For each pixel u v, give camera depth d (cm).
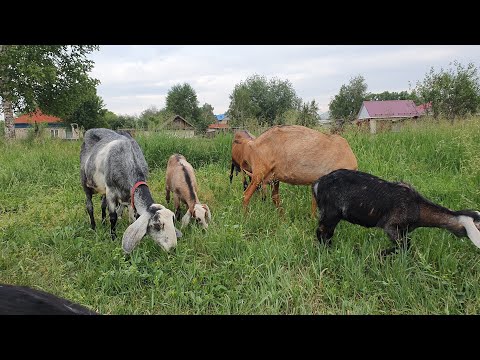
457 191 664
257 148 621
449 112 1716
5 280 448
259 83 3098
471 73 1764
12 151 1221
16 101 1792
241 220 598
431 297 408
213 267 495
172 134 1209
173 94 4894
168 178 699
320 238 518
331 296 418
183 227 587
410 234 513
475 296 414
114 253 494
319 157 585
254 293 418
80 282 449
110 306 407
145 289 443
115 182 545
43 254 518
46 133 1631
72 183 875
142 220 483
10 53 1709
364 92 3991
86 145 631
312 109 1312
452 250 493
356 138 1048
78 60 2034
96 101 4116
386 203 466
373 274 456
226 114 2672
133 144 596
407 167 829
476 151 817
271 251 489
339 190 491
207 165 1024
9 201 747
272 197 670
